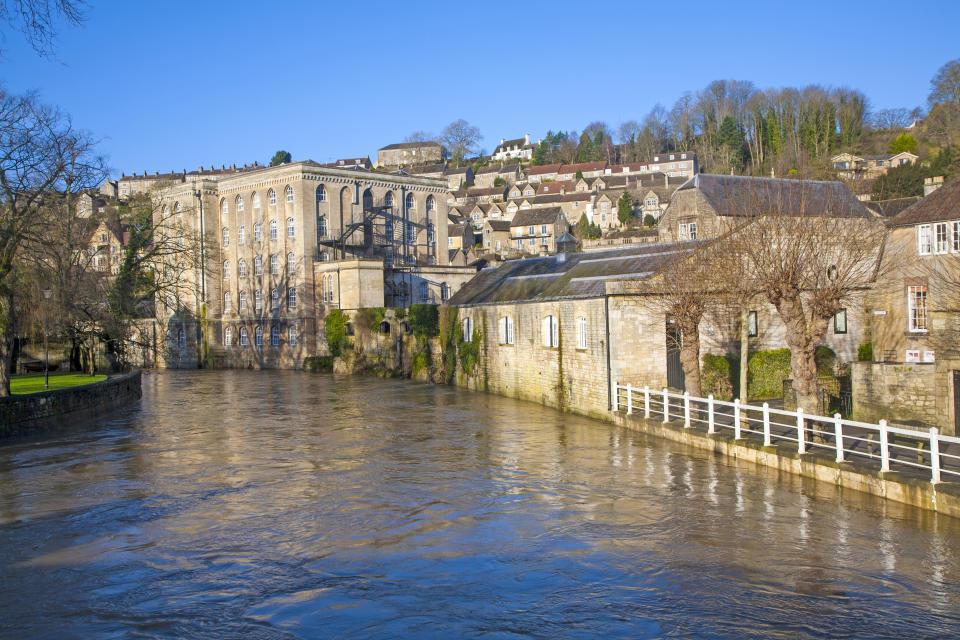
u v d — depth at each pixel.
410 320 52.03
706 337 31.17
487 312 41.53
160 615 11.05
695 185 43.41
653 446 23.19
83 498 18.23
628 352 28.16
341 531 15.09
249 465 22.11
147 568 13.12
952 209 30.36
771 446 19.53
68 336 47.12
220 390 47.91
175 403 40.22
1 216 30.06
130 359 77.44
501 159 195.62
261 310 73.19
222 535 14.98
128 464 22.53
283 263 70.56
